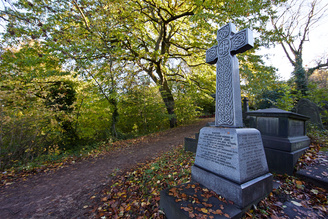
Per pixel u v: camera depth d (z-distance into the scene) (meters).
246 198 2.32
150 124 14.46
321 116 6.46
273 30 8.30
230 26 3.16
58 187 4.29
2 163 5.79
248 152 2.59
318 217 2.16
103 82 10.34
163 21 11.74
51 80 9.74
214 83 14.93
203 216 2.07
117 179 4.49
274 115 3.62
